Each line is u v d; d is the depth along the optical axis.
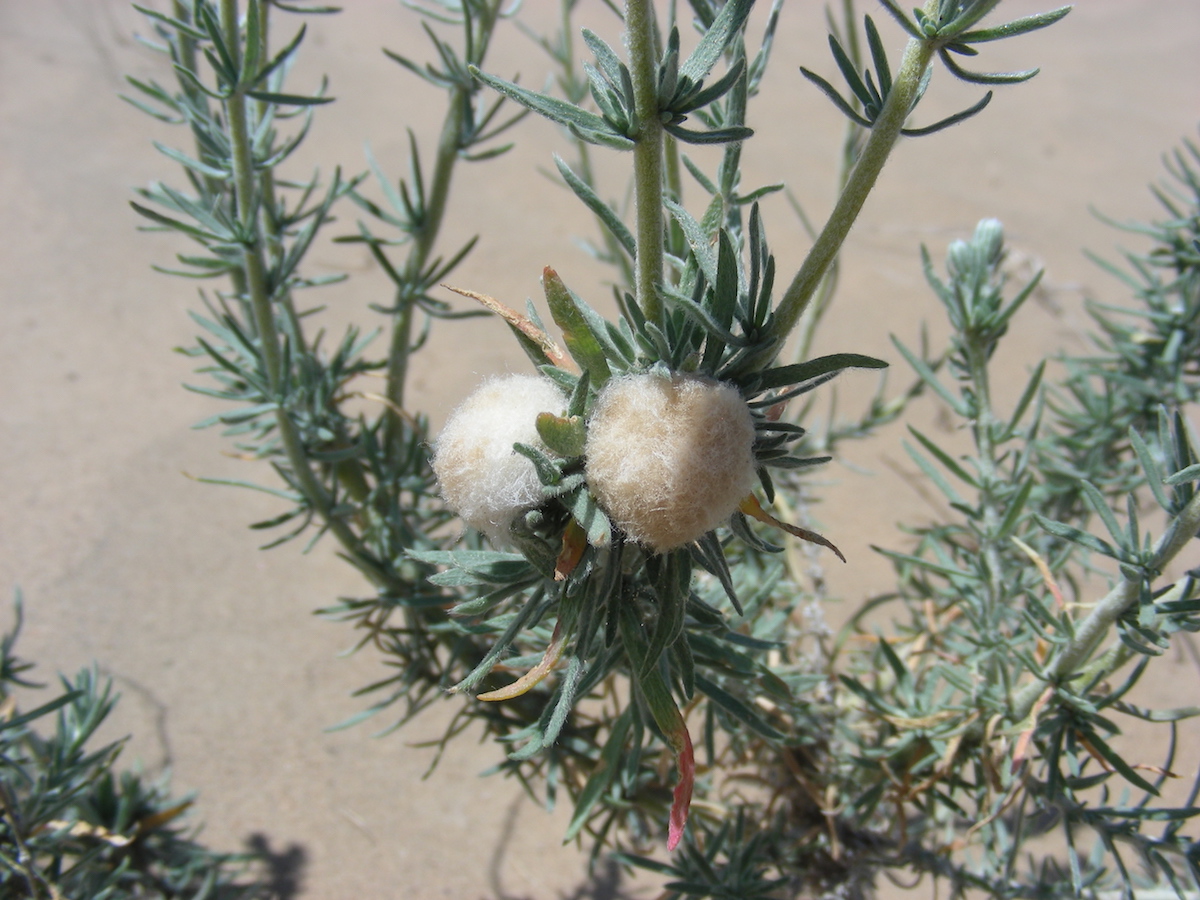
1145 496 0.31
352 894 0.26
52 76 0.52
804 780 0.20
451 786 0.29
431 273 0.20
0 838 0.19
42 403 0.37
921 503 0.36
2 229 0.43
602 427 0.10
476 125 0.20
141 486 0.35
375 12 0.61
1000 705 0.17
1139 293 0.25
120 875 0.20
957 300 0.19
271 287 0.18
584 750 0.21
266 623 0.32
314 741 0.29
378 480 0.21
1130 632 0.15
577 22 0.59
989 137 0.55
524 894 0.26
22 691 0.29
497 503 0.11
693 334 0.11
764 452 0.11
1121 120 0.57
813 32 0.62
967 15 0.10
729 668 0.15
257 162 0.17
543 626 0.17
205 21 0.15
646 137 0.11
